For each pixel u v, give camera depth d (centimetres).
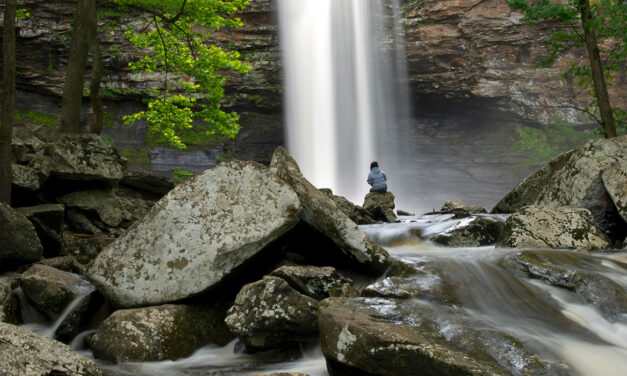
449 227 815
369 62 3653
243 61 3481
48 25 3005
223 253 462
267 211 478
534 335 360
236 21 1552
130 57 3177
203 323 453
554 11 1088
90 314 490
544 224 661
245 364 405
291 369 390
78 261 687
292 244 574
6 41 698
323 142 3669
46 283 496
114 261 484
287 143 3734
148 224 487
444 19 3441
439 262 518
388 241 866
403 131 4038
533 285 468
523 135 3809
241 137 3703
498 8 3388
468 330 350
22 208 707
